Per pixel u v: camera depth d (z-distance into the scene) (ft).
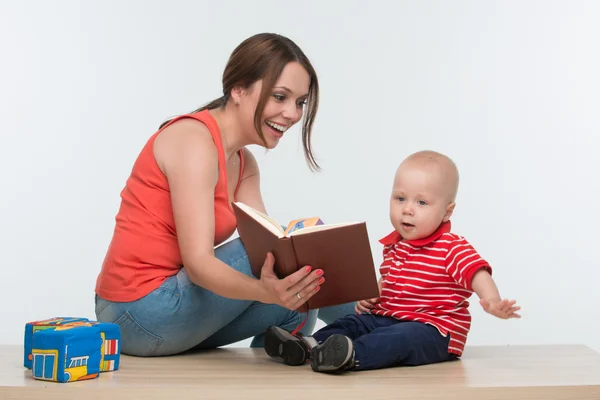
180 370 6.84
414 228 7.57
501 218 15.75
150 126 15.39
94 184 15.28
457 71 15.83
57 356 6.15
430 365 7.27
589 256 15.60
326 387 6.04
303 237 6.37
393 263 7.73
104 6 15.47
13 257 14.90
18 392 5.94
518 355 7.97
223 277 6.78
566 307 15.01
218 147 7.34
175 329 7.43
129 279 7.37
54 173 15.23
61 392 5.92
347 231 6.46
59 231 15.12
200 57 15.47
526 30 15.88
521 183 15.81
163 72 15.44
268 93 7.36
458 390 6.06
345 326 7.63
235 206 6.97
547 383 6.27
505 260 15.65
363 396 5.95
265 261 6.68
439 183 7.52
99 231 15.20
